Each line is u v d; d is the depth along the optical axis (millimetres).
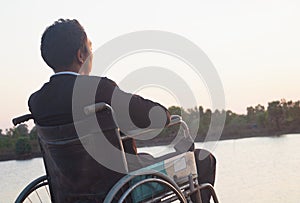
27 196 2668
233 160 8195
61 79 2330
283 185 6035
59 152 2289
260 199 5336
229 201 5273
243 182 6359
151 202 2342
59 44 2387
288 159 8375
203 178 2734
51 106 2289
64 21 2447
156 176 2346
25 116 2410
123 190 2270
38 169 6227
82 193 2338
